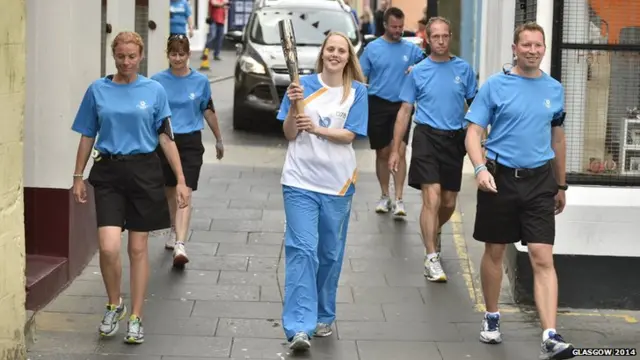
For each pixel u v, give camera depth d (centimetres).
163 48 1605
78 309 956
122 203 857
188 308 977
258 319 951
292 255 855
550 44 988
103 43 1212
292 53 847
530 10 1029
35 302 934
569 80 998
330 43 852
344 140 852
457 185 1105
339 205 866
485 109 848
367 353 865
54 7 998
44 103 1007
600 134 1004
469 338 912
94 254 1140
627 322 963
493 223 856
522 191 840
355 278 1095
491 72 1352
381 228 1305
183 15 2533
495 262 880
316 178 852
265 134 2011
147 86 855
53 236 1021
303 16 2167
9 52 776
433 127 1087
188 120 1128
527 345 895
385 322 953
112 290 871
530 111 838
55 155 1012
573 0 987
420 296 1038
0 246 764
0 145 762
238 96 2028
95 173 857
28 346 851
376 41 1341
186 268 1110
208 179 1563
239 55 2081
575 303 999
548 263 835
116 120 844
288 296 855
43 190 1016
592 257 993
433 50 1090
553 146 869
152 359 834
